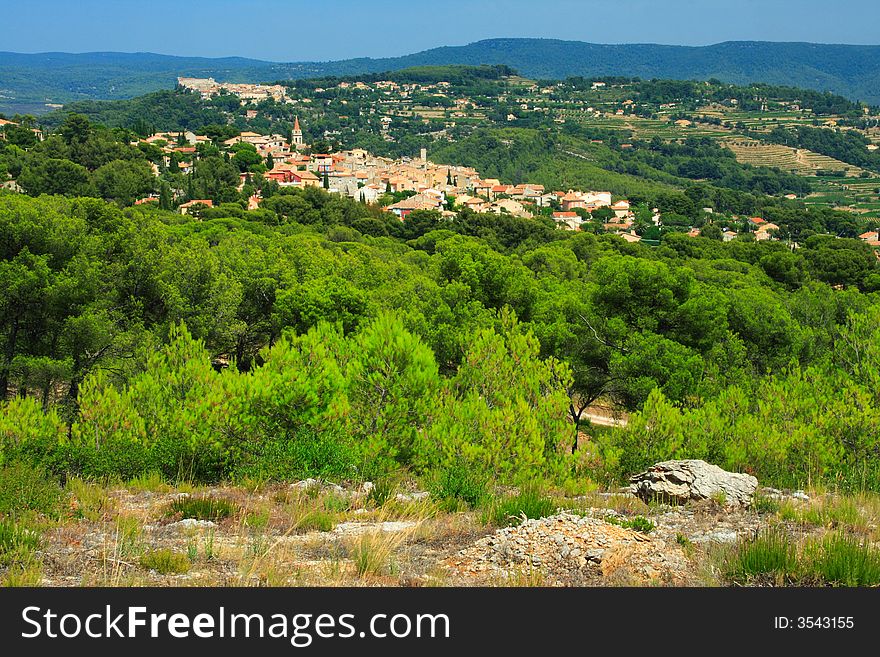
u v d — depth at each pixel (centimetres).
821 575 827
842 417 1584
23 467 1210
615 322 2612
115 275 2938
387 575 847
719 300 2762
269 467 1375
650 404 1595
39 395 2712
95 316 2580
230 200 12212
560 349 2680
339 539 988
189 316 3081
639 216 17925
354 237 8788
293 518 1087
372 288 4206
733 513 1155
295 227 9212
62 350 2612
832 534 930
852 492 1340
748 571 838
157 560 866
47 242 2627
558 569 866
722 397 1844
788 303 3712
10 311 2516
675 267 2842
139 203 11438
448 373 2647
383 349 1565
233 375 1588
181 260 3192
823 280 7406
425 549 960
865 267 7438
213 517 1094
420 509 1159
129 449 1459
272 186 13675
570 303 2733
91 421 1554
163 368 1762
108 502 1170
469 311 2806
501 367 1791
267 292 3684
